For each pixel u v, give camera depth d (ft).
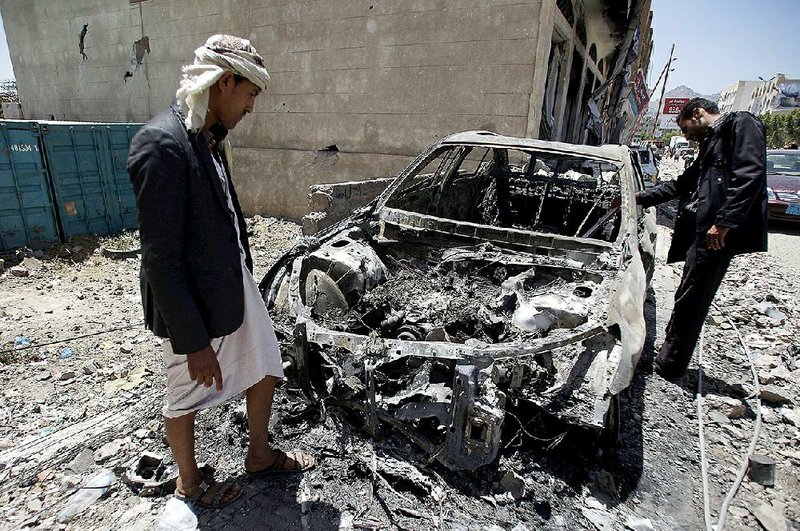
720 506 6.87
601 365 6.75
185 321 4.86
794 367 11.18
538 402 6.53
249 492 6.60
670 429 8.66
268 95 27.55
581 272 8.98
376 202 11.35
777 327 13.57
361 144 25.17
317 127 26.32
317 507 6.39
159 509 6.40
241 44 5.02
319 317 8.14
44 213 20.11
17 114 43.57
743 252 9.36
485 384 6.23
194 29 29.22
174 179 4.58
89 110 37.22
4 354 10.64
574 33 25.75
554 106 25.98
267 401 6.50
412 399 7.14
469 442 6.26
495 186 15.31
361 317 8.30
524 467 7.05
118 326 12.70
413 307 8.58
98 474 6.99
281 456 6.90
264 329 6.19
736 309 14.85
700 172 9.75
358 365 6.99
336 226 10.63
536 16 19.47
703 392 10.03
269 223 26.91
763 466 7.42
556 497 6.69
